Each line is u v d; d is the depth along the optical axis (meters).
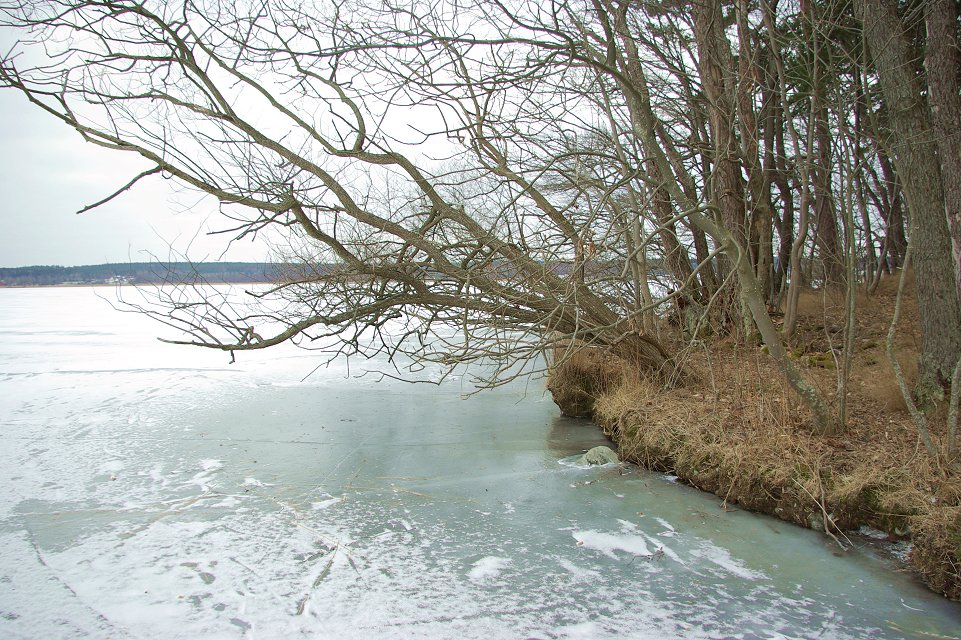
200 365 17.86
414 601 5.50
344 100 9.08
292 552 6.40
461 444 10.03
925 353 8.00
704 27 11.45
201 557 6.30
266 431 10.90
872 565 5.91
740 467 7.50
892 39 8.20
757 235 14.11
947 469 6.34
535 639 4.95
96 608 5.39
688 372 10.75
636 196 11.46
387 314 9.99
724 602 5.42
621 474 8.55
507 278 9.70
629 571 5.97
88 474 8.71
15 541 6.64
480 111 9.43
